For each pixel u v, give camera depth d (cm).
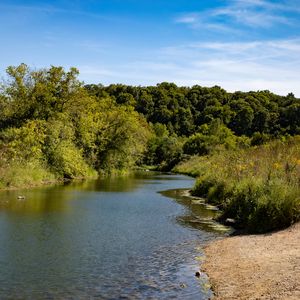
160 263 1212
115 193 3109
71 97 4812
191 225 1817
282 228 1540
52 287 998
